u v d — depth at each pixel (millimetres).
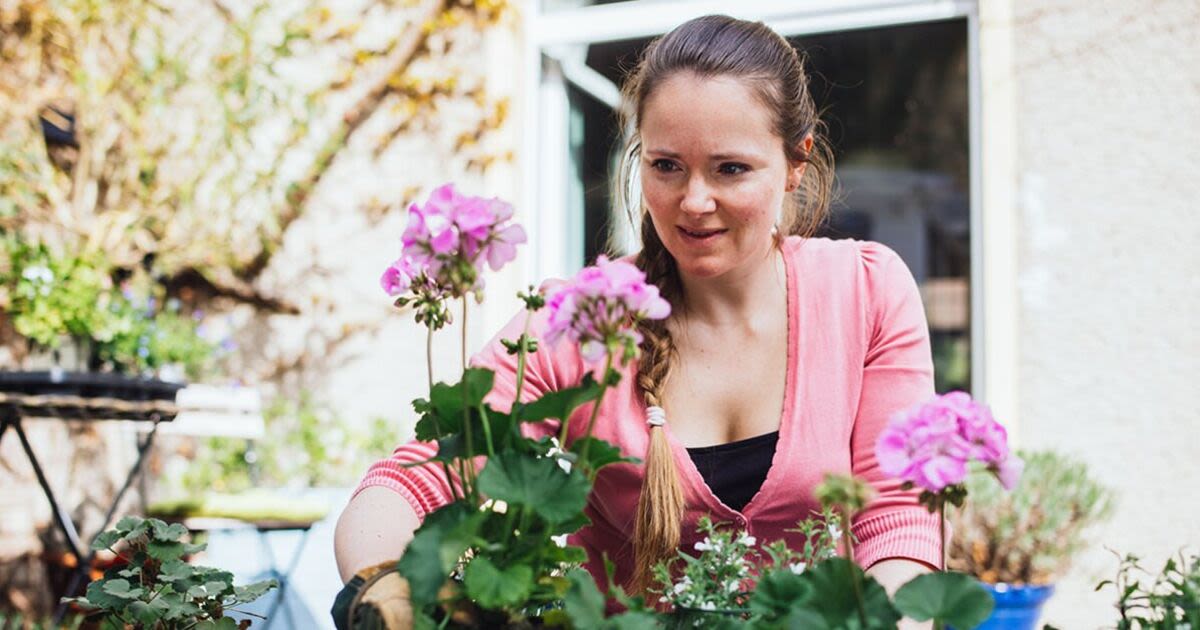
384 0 4359
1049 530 2887
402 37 4320
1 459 4387
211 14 4598
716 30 1359
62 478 4426
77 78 4621
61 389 3166
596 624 905
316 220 4426
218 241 4488
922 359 1489
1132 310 3383
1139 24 3424
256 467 4336
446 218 987
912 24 3713
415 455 1304
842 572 897
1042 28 3490
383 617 966
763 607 922
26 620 3775
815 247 1561
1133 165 3408
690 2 3930
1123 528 3309
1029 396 3430
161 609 1338
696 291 1524
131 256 4516
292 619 3998
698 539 1465
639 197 1693
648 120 1347
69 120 4734
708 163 1313
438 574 917
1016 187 3484
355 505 1273
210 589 1407
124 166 4648
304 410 4355
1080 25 3465
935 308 6598
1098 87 3445
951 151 6414
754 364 1511
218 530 3920
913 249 6930
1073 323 3420
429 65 4293
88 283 3822
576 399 986
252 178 4496
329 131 4410
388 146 4344
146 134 4629
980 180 3535
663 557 1392
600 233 3953
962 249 6719
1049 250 3449
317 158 4406
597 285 945
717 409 1512
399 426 4258
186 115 4609
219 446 4398
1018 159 3486
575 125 4145
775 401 1503
